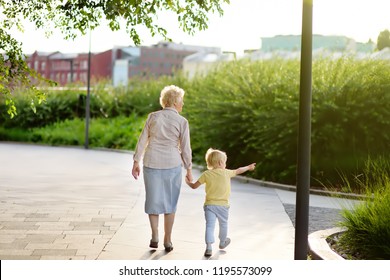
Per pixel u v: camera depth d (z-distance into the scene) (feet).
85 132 133.28
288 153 65.36
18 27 36.50
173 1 33.17
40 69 359.87
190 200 48.65
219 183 29.09
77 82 162.91
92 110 151.23
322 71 67.77
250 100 73.92
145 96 145.69
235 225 37.81
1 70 35.86
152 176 28.84
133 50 353.31
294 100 67.87
